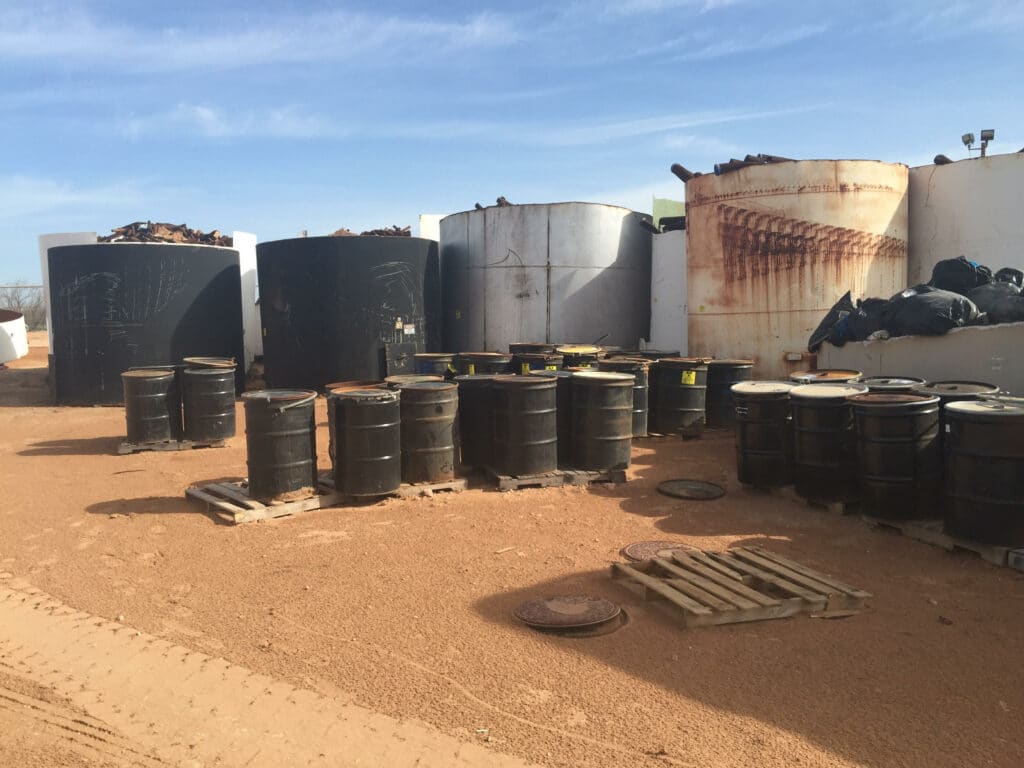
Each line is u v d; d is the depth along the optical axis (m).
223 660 4.55
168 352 17.75
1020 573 5.93
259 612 5.30
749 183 14.91
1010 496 6.01
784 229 14.69
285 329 18.22
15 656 4.60
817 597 5.27
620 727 3.79
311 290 17.83
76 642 4.81
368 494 7.93
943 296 9.90
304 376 18.05
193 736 3.69
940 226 15.59
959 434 6.27
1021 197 14.61
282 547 6.73
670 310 19.78
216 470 10.14
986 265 15.01
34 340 33.75
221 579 5.98
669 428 12.06
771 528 7.25
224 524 7.48
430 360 14.56
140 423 11.59
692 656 4.59
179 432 12.00
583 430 9.02
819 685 4.23
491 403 9.18
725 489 8.73
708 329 15.71
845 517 7.53
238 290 19.52
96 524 7.58
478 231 20.16
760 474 8.42
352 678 4.31
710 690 4.18
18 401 18.55
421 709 3.97
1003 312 9.62
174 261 17.72
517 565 6.24
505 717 3.89
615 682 4.26
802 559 6.36
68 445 12.39
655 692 4.15
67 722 3.80
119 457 11.26
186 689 4.18
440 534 7.08
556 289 19.58
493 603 5.43
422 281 18.77
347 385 9.64
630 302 20.50
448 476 8.66
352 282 17.77
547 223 19.53
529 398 8.67
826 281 14.59
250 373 21.94
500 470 8.89
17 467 10.60
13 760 3.43
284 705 3.99
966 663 4.50
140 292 17.36
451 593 5.63
